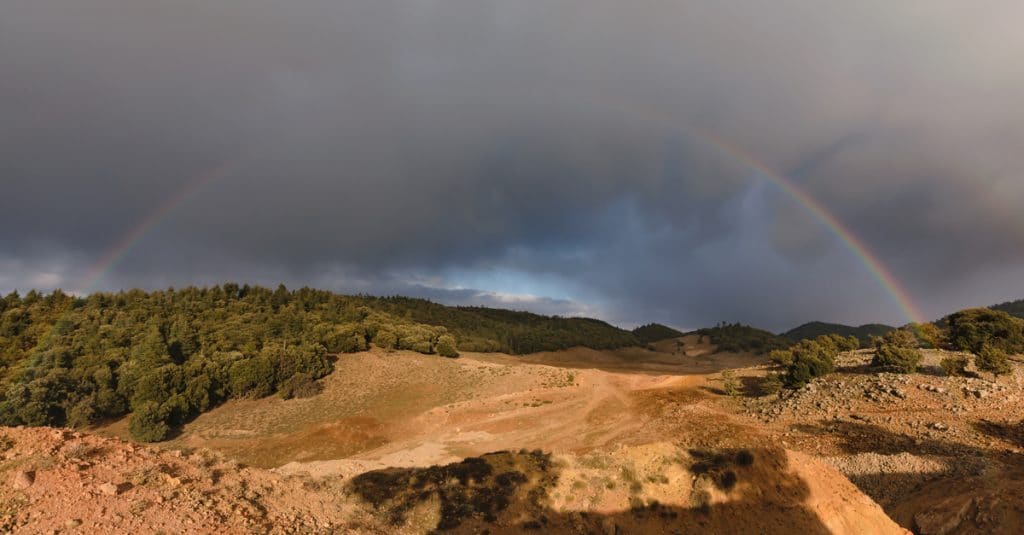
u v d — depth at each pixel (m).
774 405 42.69
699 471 17.84
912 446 28.16
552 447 42.25
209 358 68.50
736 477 17.52
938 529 19.39
